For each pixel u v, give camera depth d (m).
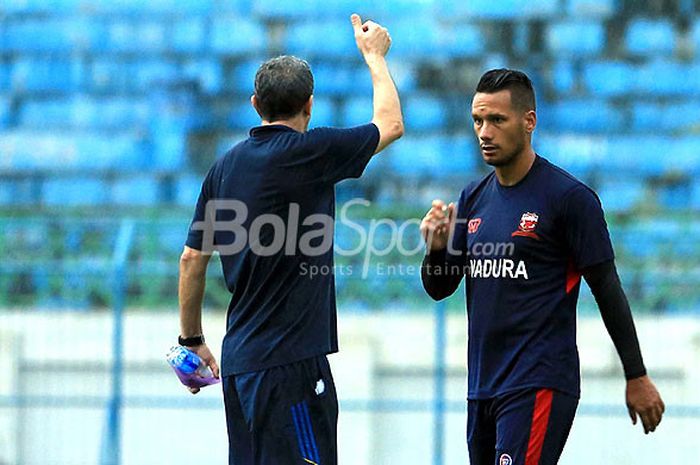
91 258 34.28
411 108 46.56
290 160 15.77
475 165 45.03
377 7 49.31
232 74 48.62
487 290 16.31
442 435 31.62
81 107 47.69
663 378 33.72
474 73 47.62
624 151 45.78
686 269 34.00
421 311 34.91
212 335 35.34
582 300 34.44
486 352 16.38
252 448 16.27
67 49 49.16
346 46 49.03
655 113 46.94
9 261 33.97
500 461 16.06
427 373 34.94
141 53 49.09
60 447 33.56
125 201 44.97
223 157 16.42
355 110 47.62
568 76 47.62
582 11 48.66
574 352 16.17
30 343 34.38
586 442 32.97
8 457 33.44
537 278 16.02
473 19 48.72
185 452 33.94
